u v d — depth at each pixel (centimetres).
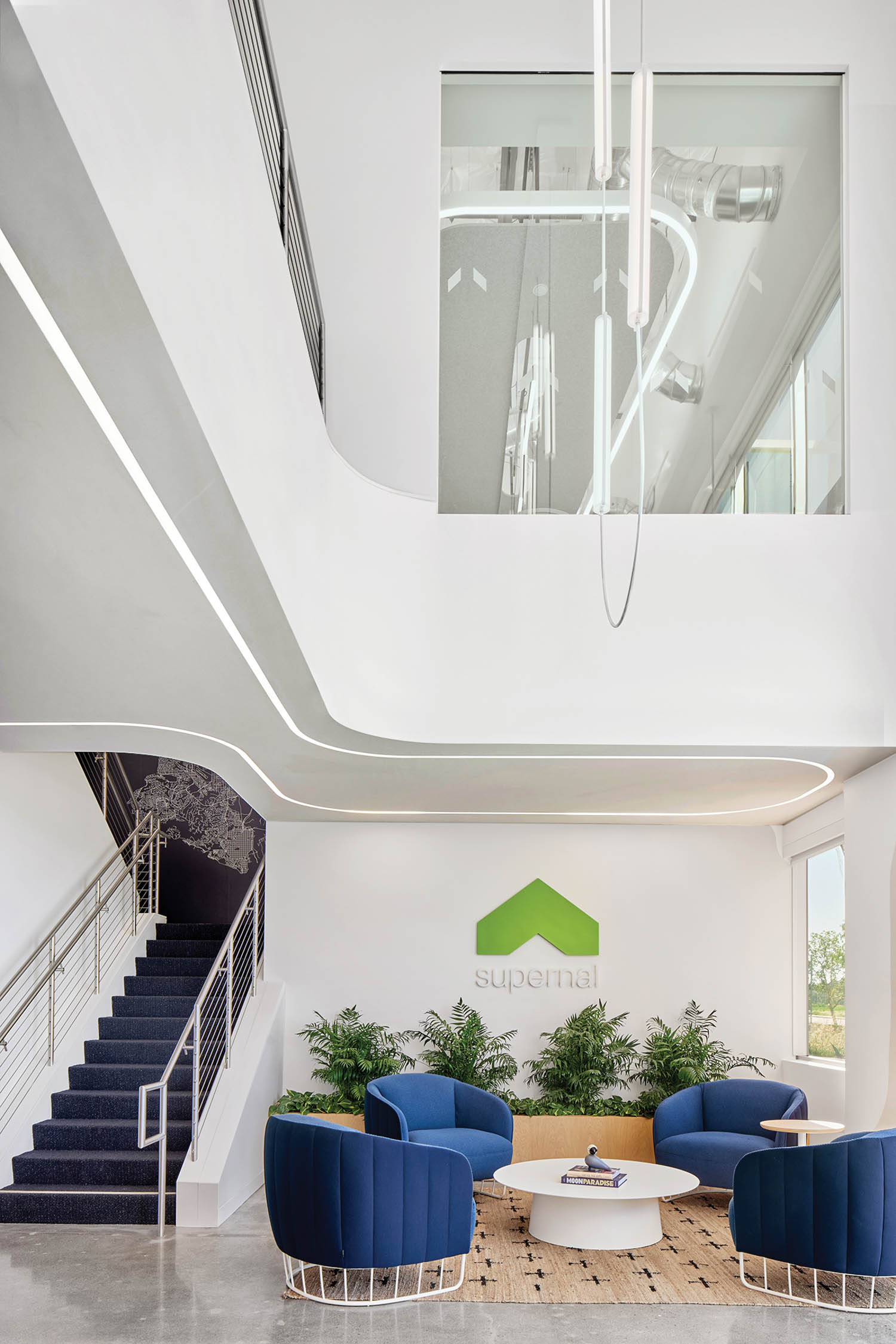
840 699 724
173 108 262
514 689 716
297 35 845
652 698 720
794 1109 859
